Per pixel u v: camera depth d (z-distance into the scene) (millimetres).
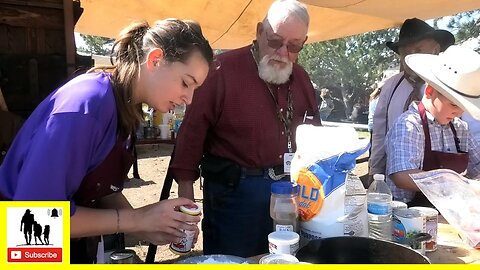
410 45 2910
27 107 2453
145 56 1130
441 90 1742
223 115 1985
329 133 1202
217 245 2047
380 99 2730
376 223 1279
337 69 27328
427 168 1841
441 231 1462
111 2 4895
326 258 1031
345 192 1163
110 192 1244
